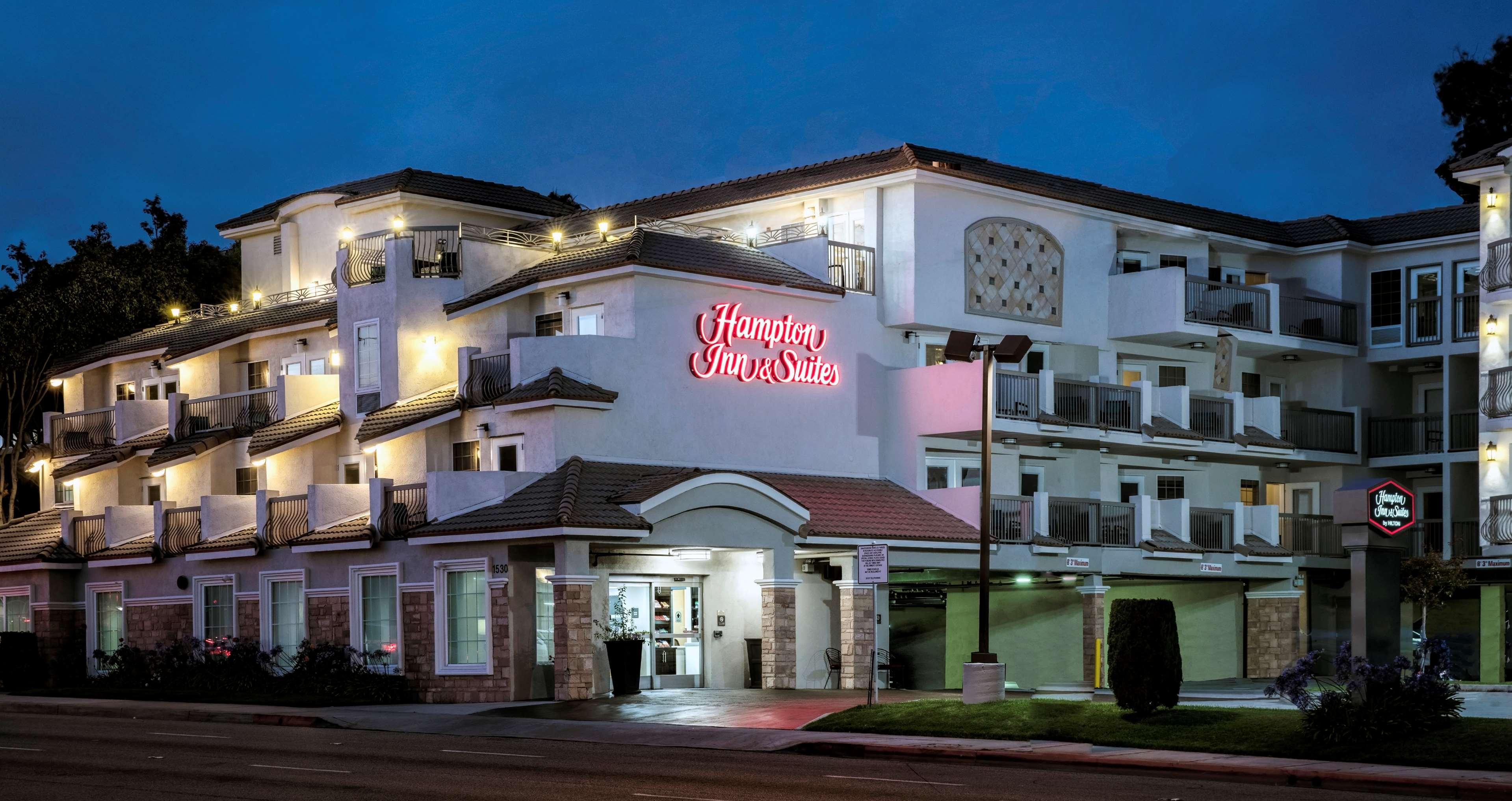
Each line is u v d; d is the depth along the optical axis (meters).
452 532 35.16
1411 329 49.41
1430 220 49.81
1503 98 62.41
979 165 45.19
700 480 35.00
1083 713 25.92
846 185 42.56
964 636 45.22
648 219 43.84
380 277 42.47
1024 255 44.31
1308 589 49.12
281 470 43.97
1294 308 48.59
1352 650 23.30
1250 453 46.75
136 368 53.12
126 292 61.84
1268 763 21.36
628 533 33.62
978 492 40.47
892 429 42.50
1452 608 47.50
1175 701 25.12
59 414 53.09
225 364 49.41
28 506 66.50
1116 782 20.03
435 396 40.31
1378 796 18.75
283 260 53.31
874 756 24.09
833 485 40.44
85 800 18.12
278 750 24.19
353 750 24.17
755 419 39.69
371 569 37.94
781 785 19.31
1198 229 47.88
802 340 40.81
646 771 20.95
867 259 42.53
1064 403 42.81
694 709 30.06
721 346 39.16
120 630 46.41
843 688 37.56
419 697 36.25
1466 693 30.64
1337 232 49.72
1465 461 47.69
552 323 39.97
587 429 36.62
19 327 58.75
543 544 34.50
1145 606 25.14
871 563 28.09
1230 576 45.66
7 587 48.59
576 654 33.34
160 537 44.25
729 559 38.88
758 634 39.09
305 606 39.69
